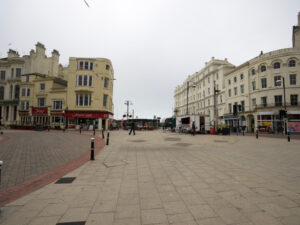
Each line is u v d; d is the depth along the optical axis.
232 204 2.95
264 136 20.62
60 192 3.47
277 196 3.29
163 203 3.00
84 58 29.95
